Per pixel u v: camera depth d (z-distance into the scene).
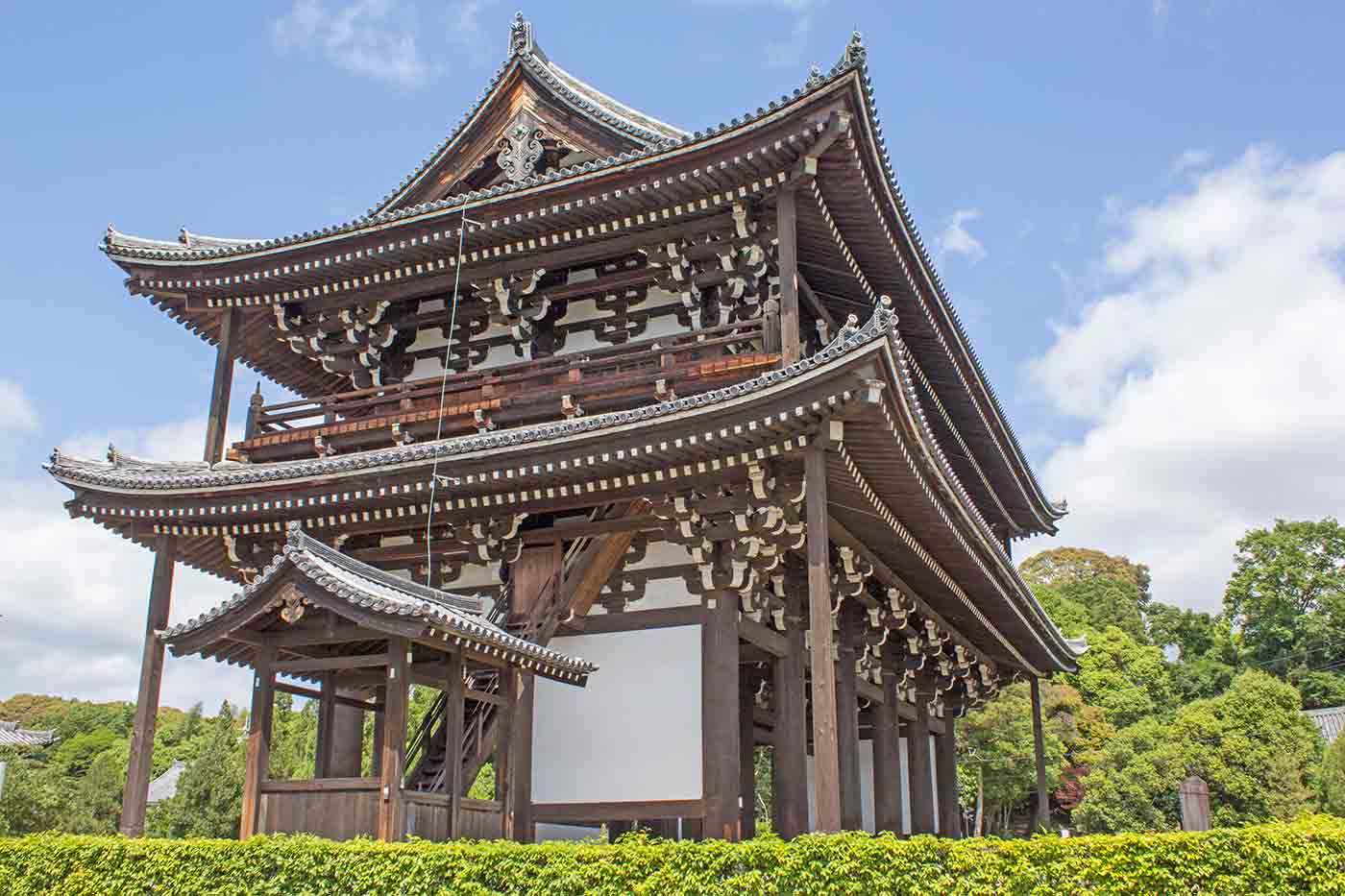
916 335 27.11
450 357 25.98
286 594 17.00
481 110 25.42
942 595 26.92
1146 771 52.31
